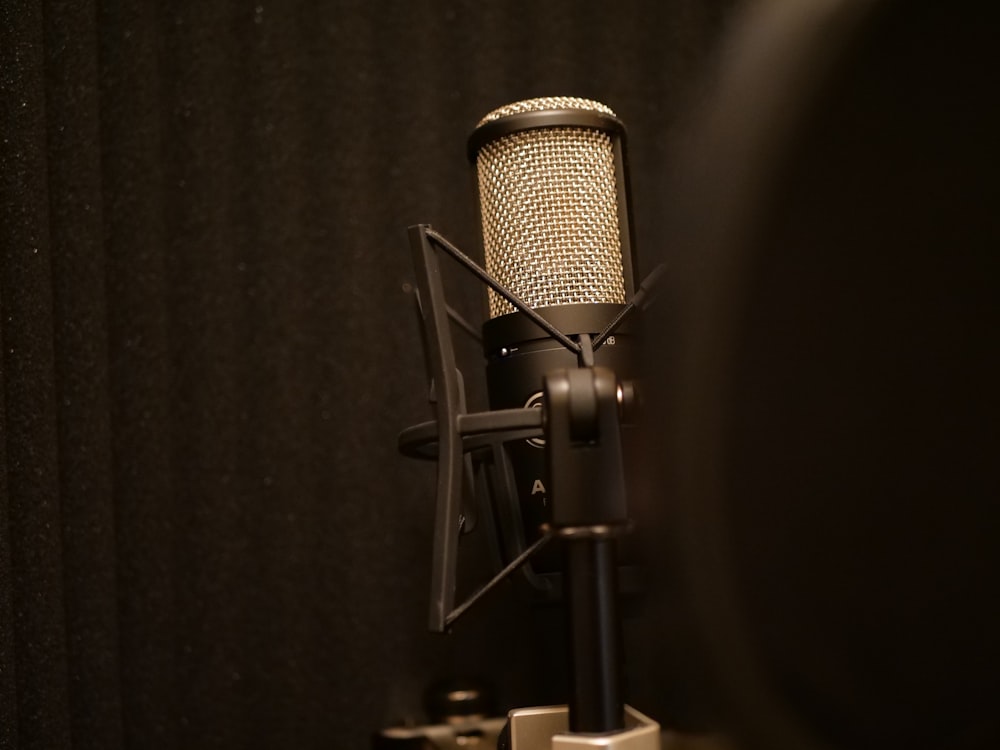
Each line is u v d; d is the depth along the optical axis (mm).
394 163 711
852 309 283
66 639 631
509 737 490
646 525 450
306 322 701
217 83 700
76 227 646
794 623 292
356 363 702
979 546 267
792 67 285
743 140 295
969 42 267
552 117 514
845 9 276
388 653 690
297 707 683
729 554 302
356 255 704
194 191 694
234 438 691
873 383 281
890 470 279
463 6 722
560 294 516
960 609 269
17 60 614
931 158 271
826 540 288
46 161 625
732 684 304
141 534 668
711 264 303
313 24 711
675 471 316
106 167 678
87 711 631
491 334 517
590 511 434
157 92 691
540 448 505
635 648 597
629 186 531
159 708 663
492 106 718
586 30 734
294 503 693
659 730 438
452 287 705
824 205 285
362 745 684
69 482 638
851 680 283
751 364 299
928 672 272
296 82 708
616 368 502
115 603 648
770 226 292
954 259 270
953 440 271
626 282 521
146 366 677
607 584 438
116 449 671
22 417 601
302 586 690
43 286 612
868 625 281
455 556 468
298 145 707
